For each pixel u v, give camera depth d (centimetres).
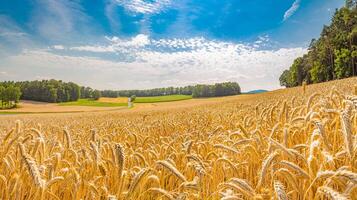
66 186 337
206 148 484
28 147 427
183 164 405
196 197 288
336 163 300
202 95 17750
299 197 267
